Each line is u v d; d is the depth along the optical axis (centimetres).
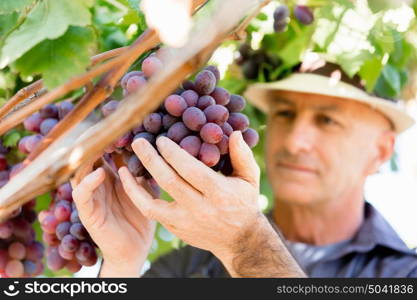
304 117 270
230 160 140
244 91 272
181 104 130
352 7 202
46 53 117
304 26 226
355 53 201
